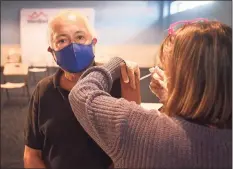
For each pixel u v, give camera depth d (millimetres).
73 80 899
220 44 507
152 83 661
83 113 588
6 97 4672
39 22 5805
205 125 524
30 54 5836
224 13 3404
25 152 986
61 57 861
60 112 896
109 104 563
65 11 897
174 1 5504
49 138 917
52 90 914
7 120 3750
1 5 5820
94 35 902
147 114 540
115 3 5883
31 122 953
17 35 5941
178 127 516
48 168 958
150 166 505
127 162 528
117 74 781
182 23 600
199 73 505
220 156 489
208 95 503
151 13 5891
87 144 898
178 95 533
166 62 571
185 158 492
